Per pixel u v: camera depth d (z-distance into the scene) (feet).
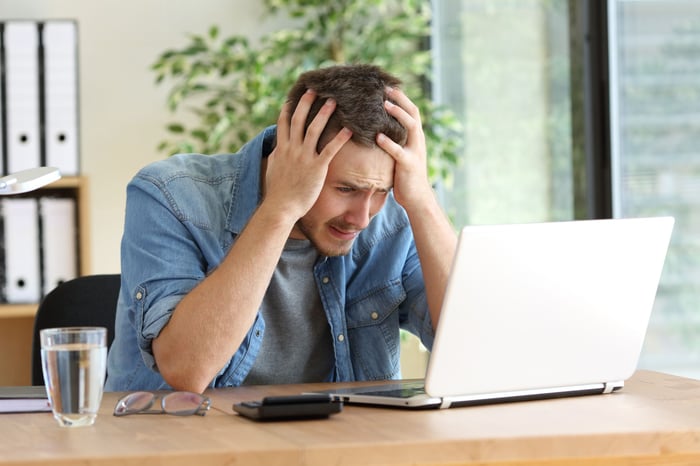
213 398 5.82
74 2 14.67
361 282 7.29
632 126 10.68
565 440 4.61
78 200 12.97
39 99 12.87
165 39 14.89
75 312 7.87
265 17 14.99
